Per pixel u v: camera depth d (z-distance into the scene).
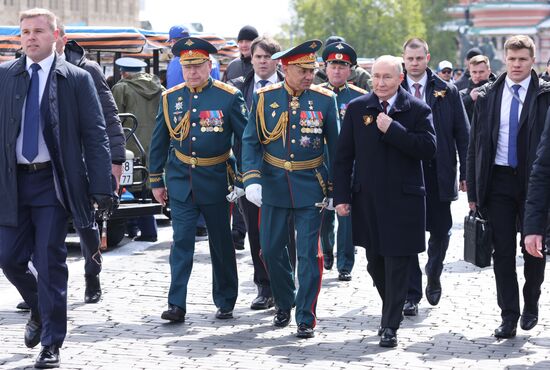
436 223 12.92
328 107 11.71
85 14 95.50
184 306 11.98
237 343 11.12
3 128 10.04
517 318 11.54
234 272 12.30
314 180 11.64
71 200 10.08
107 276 14.73
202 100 12.16
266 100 11.72
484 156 11.47
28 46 10.05
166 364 10.23
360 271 15.57
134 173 18.73
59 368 10.04
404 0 137.12
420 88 13.02
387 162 11.09
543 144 10.35
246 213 12.82
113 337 11.30
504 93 11.45
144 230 18.17
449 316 12.57
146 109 19.56
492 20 173.75
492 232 11.52
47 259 10.05
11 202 10.04
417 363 10.38
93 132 10.21
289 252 12.80
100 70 13.02
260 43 14.38
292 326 11.97
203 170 12.11
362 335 11.57
